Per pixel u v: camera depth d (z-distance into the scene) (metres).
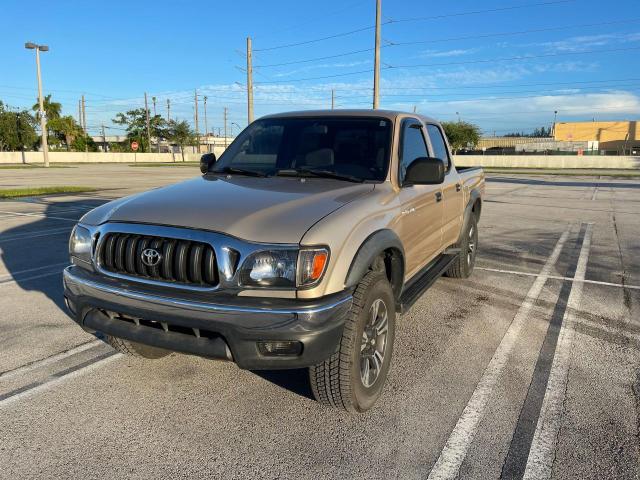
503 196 18.89
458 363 4.03
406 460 2.79
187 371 3.83
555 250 8.62
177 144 88.06
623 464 2.77
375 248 3.10
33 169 38.03
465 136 80.06
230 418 3.20
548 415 3.26
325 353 2.76
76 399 3.41
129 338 2.97
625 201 17.00
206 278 2.76
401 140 4.15
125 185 20.72
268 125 4.56
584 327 4.86
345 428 3.10
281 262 2.70
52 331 4.59
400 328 4.79
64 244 8.48
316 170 3.96
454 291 6.02
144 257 2.88
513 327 4.84
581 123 85.62
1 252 7.84
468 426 3.13
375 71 28.55
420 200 4.16
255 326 2.63
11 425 3.09
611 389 3.61
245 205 3.05
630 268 7.28
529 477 2.66
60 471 2.67
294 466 2.74
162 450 2.87
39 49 41.28
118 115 84.88
